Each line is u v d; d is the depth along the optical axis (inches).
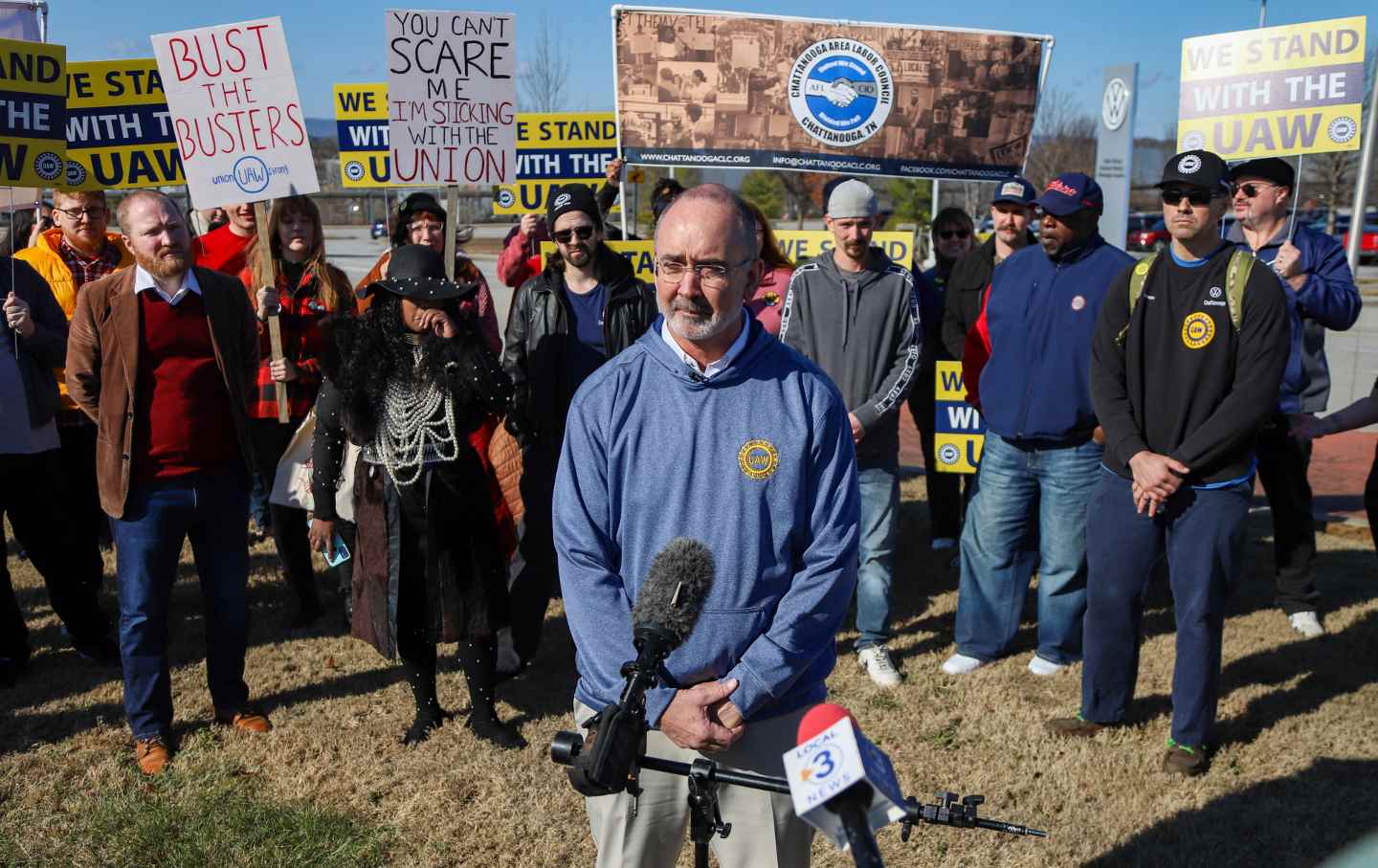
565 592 99.7
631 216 820.6
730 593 96.1
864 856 64.6
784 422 96.2
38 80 210.2
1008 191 235.1
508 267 284.0
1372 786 164.1
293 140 219.0
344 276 242.7
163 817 155.5
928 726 186.1
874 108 256.5
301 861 146.3
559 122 322.0
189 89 213.8
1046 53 262.5
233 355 172.9
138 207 163.8
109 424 166.7
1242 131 226.1
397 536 171.0
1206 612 163.6
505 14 217.2
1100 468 196.1
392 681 206.8
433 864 147.3
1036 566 281.7
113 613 242.1
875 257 208.5
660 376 97.5
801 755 68.7
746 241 92.8
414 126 217.3
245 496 179.9
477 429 174.4
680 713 92.5
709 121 254.7
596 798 104.7
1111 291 168.1
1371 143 336.8
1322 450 398.3
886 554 208.8
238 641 184.1
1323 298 212.8
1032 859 147.6
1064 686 202.7
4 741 182.7
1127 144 269.6
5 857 147.3
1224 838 150.4
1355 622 228.8
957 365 246.8
